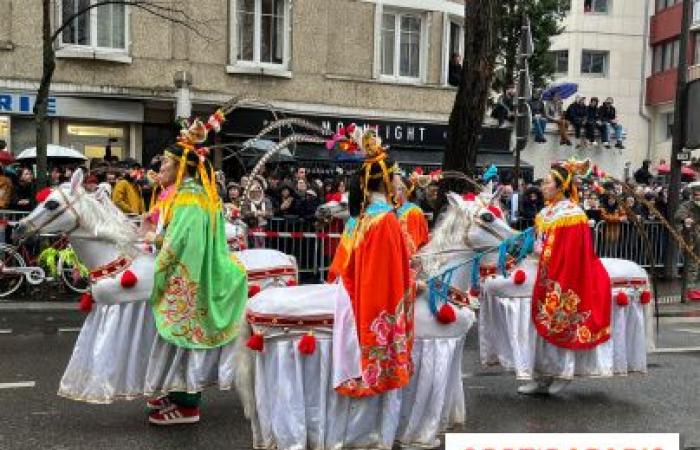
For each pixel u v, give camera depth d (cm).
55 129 1716
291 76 1925
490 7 1159
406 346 495
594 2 3550
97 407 668
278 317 496
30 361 815
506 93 2248
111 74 1736
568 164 730
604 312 721
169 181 611
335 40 1989
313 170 1791
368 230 492
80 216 605
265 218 1239
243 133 1861
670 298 1377
